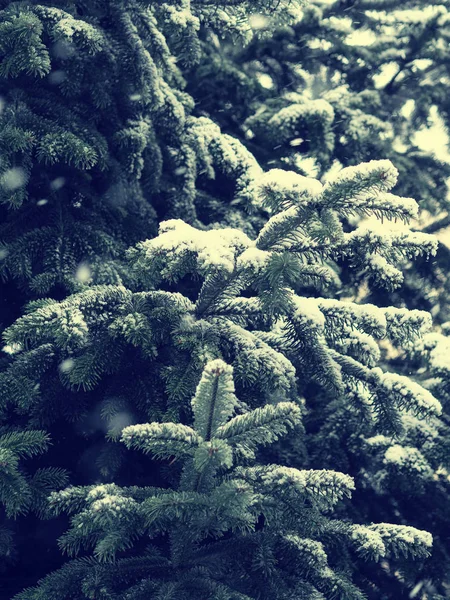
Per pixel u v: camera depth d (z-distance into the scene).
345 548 1.58
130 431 1.08
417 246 1.19
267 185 1.14
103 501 1.08
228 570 1.19
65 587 1.17
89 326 1.25
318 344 1.28
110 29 1.53
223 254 1.16
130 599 1.13
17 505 1.16
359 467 1.68
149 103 1.58
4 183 1.37
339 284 1.82
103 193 1.60
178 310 1.26
